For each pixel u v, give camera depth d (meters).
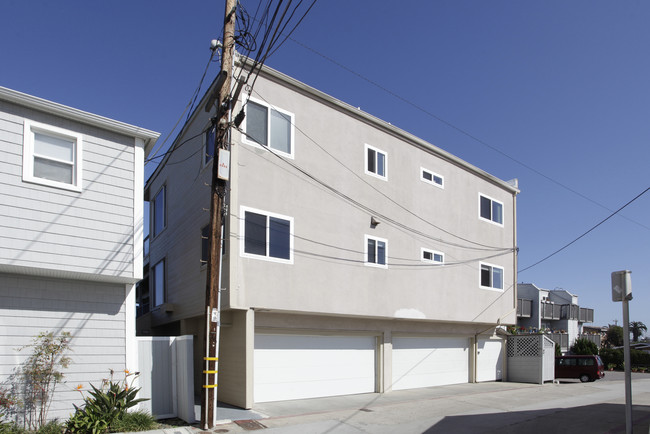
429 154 18.61
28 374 9.01
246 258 12.31
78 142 9.90
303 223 13.77
